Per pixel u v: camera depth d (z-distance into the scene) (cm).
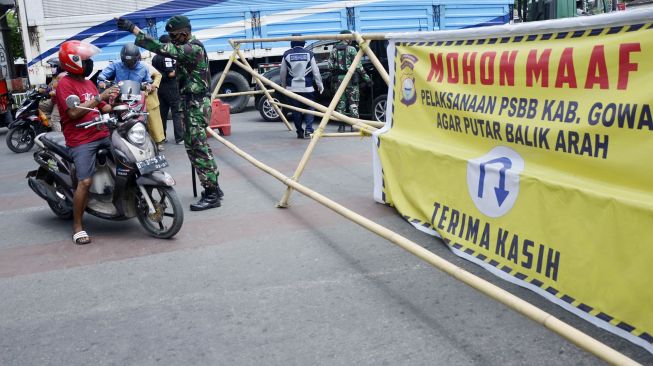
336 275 445
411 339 350
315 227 557
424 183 521
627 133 327
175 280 452
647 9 317
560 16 1361
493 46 434
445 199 489
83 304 421
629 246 321
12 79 1355
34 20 1331
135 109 530
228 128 1118
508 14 1574
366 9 1458
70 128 529
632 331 320
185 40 597
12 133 1095
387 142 577
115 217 556
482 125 444
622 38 330
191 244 529
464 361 325
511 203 411
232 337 364
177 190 727
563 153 371
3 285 461
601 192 340
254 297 416
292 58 1029
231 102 1457
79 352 357
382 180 605
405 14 1480
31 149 1123
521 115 405
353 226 553
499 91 427
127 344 363
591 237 345
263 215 604
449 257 464
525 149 405
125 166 524
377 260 470
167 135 1170
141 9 1364
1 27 1384
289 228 558
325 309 393
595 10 1427
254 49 1423
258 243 522
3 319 405
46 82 1352
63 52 517
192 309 403
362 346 345
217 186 639
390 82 582
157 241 542
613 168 336
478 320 369
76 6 1338
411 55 541
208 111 619
